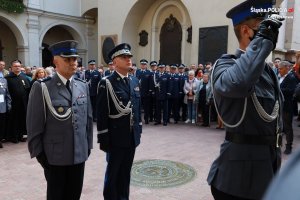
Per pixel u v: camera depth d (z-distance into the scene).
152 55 15.91
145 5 15.57
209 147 6.12
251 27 1.70
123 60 3.19
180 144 6.37
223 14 12.18
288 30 13.57
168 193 3.79
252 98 1.64
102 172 4.59
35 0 16.66
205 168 4.76
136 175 4.40
